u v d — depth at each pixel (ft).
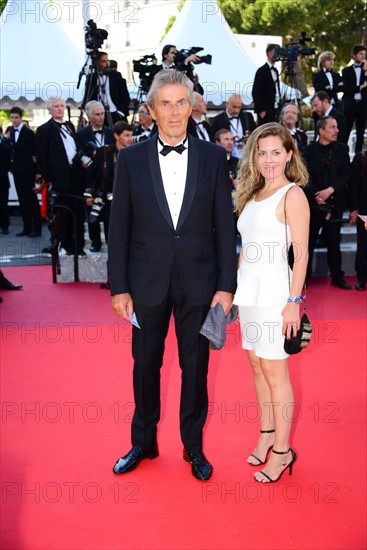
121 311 10.41
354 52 31.99
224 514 9.72
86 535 9.25
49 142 24.79
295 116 25.90
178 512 9.80
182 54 26.94
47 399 13.96
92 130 26.45
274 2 50.52
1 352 16.97
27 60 34.27
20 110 34.30
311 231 23.24
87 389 14.51
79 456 11.50
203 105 24.21
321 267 25.36
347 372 15.35
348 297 22.36
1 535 9.24
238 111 27.04
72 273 24.86
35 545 9.02
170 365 15.92
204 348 10.59
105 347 17.31
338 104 32.40
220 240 10.36
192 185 10.06
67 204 24.80
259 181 10.55
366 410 13.23
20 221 41.65
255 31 54.29
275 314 10.12
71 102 36.52
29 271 26.81
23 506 9.97
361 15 53.72
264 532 9.27
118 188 10.31
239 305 10.47
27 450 11.71
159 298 10.29
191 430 10.87
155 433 11.27
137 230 10.39
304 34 30.94
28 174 34.14
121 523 9.53
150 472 10.96
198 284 10.27
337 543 8.99
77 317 20.22
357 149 32.63
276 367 10.34
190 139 10.25
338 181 22.65
